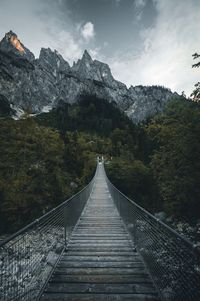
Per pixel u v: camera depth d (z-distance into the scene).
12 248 3.33
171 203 19.73
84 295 4.66
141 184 43.12
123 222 11.16
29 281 3.93
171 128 23.00
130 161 53.19
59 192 31.98
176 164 20.78
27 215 27.98
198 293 2.83
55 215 6.05
